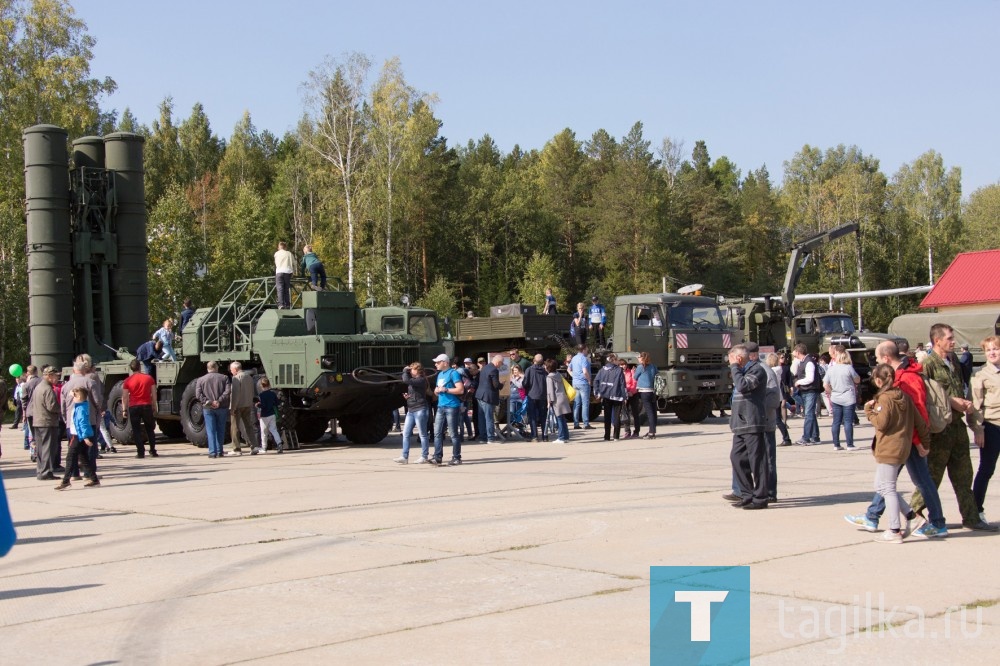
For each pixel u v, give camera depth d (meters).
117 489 14.50
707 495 12.00
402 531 9.91
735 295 77.75
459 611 6.66
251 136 92.31
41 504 12.98
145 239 29.28
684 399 25.47
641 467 15.60
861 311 74.25
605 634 6.01
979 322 31.58
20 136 47.03
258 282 23.16
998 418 9.09
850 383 17.73
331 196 54.97
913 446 8.87
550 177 84.81
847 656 5.46
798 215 89.12
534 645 5.81
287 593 7.34
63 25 48.62
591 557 8.34
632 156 82.19
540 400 21.73
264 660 5.66
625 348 24.92
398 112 54.28
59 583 7.98
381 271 54.31
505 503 11.67
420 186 67.19
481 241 76.00
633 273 73.81
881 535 9.10
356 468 16.72
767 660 5.42
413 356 22.08
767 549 8.48
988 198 82.75
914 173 86.81
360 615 6.64
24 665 5.73
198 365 23.61
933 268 83.50
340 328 22.44
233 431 20.38
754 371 10.84
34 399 16.25
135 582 7.90
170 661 5.71
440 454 16.81
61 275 27.92
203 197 71.75
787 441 19.27
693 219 78.94
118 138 28.70
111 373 25.19
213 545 9.43
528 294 67.88
